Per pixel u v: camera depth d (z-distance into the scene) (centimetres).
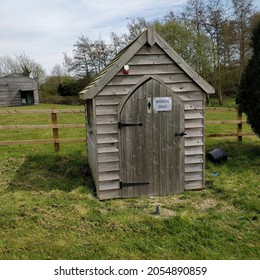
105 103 520
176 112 551
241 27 2572
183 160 570
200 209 497
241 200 516
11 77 3538
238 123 948
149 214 479
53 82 4253
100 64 3831
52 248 383
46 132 1282
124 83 522
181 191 577
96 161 534
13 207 500
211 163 729
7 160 791
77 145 957
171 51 526
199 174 585
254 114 805
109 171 538
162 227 428
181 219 448
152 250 374
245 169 691
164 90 538
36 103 3659
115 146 535
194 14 2736
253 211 479
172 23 2716
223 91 2914
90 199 535
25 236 411
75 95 3866
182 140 562
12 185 622
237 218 455
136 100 529
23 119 1755
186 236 404
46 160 784
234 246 381
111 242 394
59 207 501
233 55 2683
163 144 554
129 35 3177
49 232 421
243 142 959
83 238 405
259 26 788
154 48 525
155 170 557
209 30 2705
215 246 381
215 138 1025
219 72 2733
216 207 502
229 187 578
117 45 3706
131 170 546
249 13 2541
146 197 555
